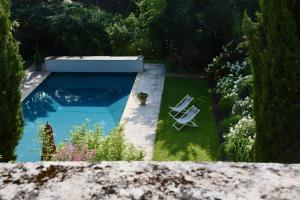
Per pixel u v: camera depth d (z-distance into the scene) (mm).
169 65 22500
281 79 5254
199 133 13953
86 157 7289
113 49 24406
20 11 23469
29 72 22234
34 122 16719
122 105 18578
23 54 24109
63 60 22422
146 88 19141
